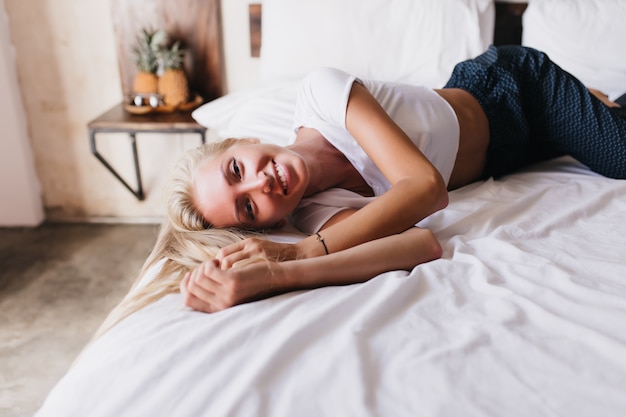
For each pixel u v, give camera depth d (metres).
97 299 1.93
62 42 2.27
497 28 2.05
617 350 0.63
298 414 0.58
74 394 0.65
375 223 0.94
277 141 1.51
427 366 0.64
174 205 1.04
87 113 2.38
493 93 1.36
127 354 0.69
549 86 1.36
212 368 0.65
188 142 2.40
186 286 0.82
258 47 2.20
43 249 2.29
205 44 2.21
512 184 1.35
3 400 1.43
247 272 0.81
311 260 0.86
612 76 1.75
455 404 0.58
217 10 2.18
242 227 1.05
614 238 1.00
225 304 0.80
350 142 1.15
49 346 1.67
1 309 1.87
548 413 0.56
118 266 2.15
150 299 0.86
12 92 2.29
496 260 0.91
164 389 0.62
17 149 2.37
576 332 0.68
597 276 0.85
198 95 2.21
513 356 0.66
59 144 2.43
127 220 2.54
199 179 1.03
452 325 0.73
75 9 2.22
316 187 1.14
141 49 2.17
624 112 1.44
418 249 0.92
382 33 1.87
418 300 0.80
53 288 2.00
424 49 1.85
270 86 1.82
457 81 1.42
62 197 2.53
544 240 1.00
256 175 0.99
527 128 1.37
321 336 0.71
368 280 0.89
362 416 0.57
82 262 2.18
